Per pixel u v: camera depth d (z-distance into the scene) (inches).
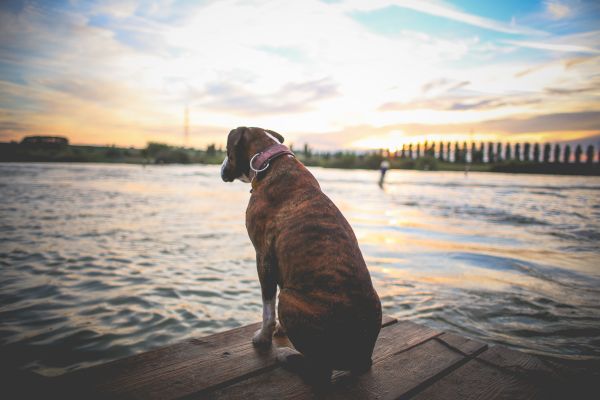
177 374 92.1
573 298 206.2
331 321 82.7
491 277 242.8
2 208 512.7
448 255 296.7
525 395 88.4
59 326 165.2
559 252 308.3
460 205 647.1
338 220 92.2
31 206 540.4
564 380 94.3
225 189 911.0
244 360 99.9
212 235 364.5
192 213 508.7
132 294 203.6
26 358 139.0
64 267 249.0
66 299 195.6
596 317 182.2
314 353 86.1
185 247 313.3
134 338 155.8
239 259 279.1
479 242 346.0
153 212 510.3
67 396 81.4
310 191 97.1
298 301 86.3
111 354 142.9
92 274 235.8
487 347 111.7
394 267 264.4
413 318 180.5
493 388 90.8
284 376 93.7
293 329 87.3
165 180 1192.8
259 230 102.8
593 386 92.4
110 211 509.7
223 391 86.8
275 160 107.0
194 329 165.0
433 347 110.1
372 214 525.3
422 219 482.9
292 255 89.1
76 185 922.1
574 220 483.8
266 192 102.8
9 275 230.8
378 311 87.0
